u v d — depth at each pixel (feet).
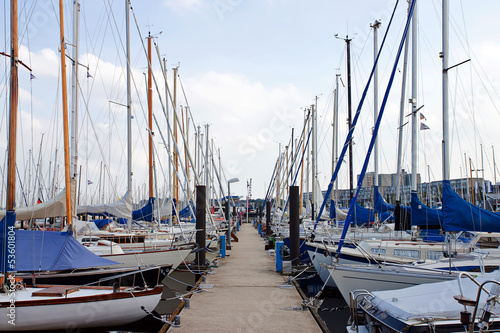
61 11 35.91
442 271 30.48
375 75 63.52
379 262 37.24
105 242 44.11
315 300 34.60
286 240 62.75
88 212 55.06
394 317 20.94
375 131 37.52
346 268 32.48
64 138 35.22
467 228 33.27
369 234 51.42
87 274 33.81
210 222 78.74
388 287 30.89
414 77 47.67
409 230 48.34
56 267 30.60
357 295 25.53
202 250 50.21
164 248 48.24
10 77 27.94
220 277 47.06
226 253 71.77
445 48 40.34
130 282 34.09
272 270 52.24
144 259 42.73
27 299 26.94
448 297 22.50
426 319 19.99
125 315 28.43
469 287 23.53
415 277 29.99
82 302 27.27
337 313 36.52
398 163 54.75
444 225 34.30
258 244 90.68
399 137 54.80
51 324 26.91
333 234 57.57
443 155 38.45
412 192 42.91
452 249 35.60
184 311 31.48
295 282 43.19
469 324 18.30
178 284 48.01
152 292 29.27
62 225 62.49
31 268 30.07
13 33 28.07
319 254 43.06
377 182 61.16
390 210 60.03
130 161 56.49
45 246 31.07
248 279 45.70
